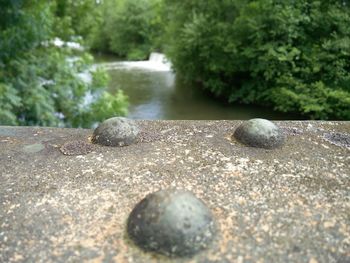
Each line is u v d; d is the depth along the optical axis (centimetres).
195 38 735
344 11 597
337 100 541
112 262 67
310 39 622
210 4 741
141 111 688
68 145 122
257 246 71
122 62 1333
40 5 377
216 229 74
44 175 101
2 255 69
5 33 336
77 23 535
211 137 128
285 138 124
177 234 68
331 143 123
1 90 299
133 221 73
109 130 122
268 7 617
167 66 1169
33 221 79
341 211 83
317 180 97
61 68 420
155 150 117
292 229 76
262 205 85
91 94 448
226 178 98
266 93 669
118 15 1545
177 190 77
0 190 93
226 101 753
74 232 76
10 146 122
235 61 702
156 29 1462
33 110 351
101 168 105
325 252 69
